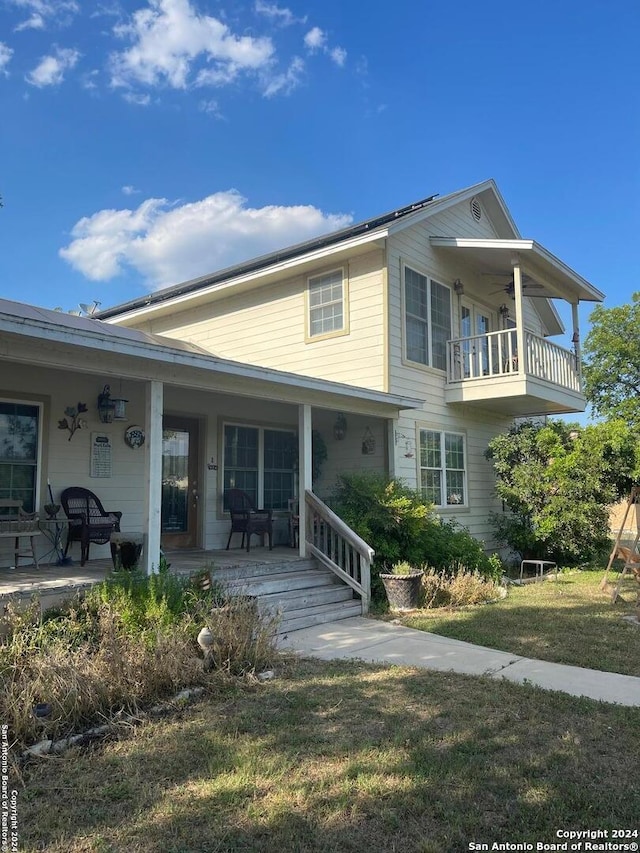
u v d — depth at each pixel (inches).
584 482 510.9
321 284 503.5
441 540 415.2
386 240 466.9
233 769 143.4
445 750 153.6
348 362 480.4
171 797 131.0
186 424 419.5
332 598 335.3
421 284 508.1
